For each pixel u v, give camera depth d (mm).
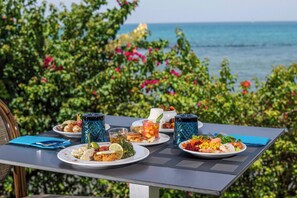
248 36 42844
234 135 2475
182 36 4066
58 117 4031
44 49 4141
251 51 33375
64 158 2080
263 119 3857
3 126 2748
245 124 3871
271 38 41125
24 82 4148
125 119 2988
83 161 2020
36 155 2201
